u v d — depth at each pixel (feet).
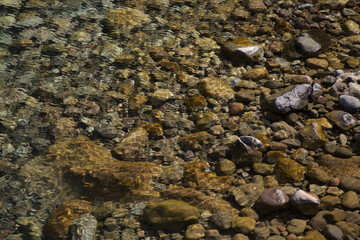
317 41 11.20
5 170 9.48
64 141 9.84
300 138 9.78
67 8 12.06
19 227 8.93
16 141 9.82
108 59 11.09
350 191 9.07
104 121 10.14
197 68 11.00
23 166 9.53
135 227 8.93
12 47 11.14
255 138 9.61
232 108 10.26
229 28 11.81
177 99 10.48
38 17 11.77
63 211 9.04
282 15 12.04
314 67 10.88
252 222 8.85
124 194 9.23
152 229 8.91
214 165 9.62
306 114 10.17
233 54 11.10
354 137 9.79
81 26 11.68
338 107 10.21
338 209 8.89
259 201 9.00
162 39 11.54
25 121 10.07
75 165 9.50
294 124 10.03
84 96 10.47
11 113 10.16
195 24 11.91
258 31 11.69
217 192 9.29
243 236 8.75
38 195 9.23
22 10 11.88
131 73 10.86
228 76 10.85
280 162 9.47
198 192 9.24
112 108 10.33
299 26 11.76
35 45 11.23
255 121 10.07
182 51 11.30
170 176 9.43
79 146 9.75
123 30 11.67
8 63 10.86
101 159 9.61
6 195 9.22
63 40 11.37
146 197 9.21
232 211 9.05
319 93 10.36
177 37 11.60
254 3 12.32
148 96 10.51
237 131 9.98
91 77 10.77
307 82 10.57
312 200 8.87
